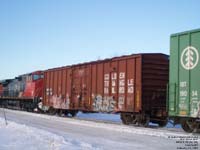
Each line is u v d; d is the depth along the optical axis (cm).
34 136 1583
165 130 1978
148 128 2098
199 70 1728
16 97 4712
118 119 3127
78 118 3062
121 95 2361
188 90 1789
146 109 2194
